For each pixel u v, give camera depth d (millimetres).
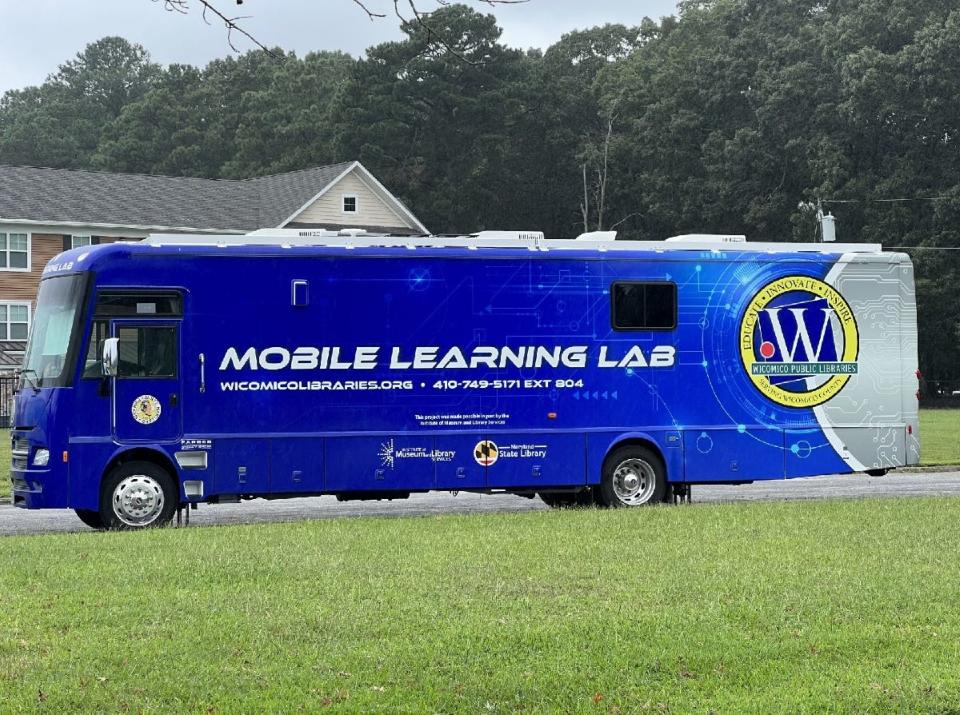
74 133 121438
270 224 58156
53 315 17891
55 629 9656
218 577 11805
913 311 20859
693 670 8523
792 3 80125
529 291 19391
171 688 8008
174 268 17953
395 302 18828
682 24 96125
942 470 28547
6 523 19203
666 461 19812
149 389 17766
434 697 7887
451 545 13906
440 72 82562
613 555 13031
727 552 13203
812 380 20422
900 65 66438
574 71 95812
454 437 19000
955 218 65438
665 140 76500
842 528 15133
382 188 60750
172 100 107562
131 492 17672
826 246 20703
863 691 7973
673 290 19969
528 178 85250
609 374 19672
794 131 70562
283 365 18328
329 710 7645
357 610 10234
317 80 104500
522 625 9648
